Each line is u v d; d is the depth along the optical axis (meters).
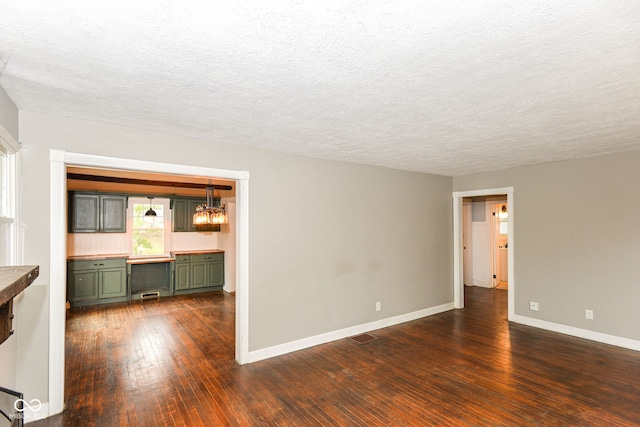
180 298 6.73
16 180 2.46
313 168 4.22
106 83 2.04
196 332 4.62
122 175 6.03
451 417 2.60
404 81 2.01
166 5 1.28
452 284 5.95
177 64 1.79
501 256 8.34
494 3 1.27
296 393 2.97
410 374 3.34
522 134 3.19
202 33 1.48
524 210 4.96
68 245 6.37
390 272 5.00
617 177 4.09
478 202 8.14
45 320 2.61
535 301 4.84
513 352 3.89
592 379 3.21
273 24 1.41
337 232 4.43
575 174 4.43
